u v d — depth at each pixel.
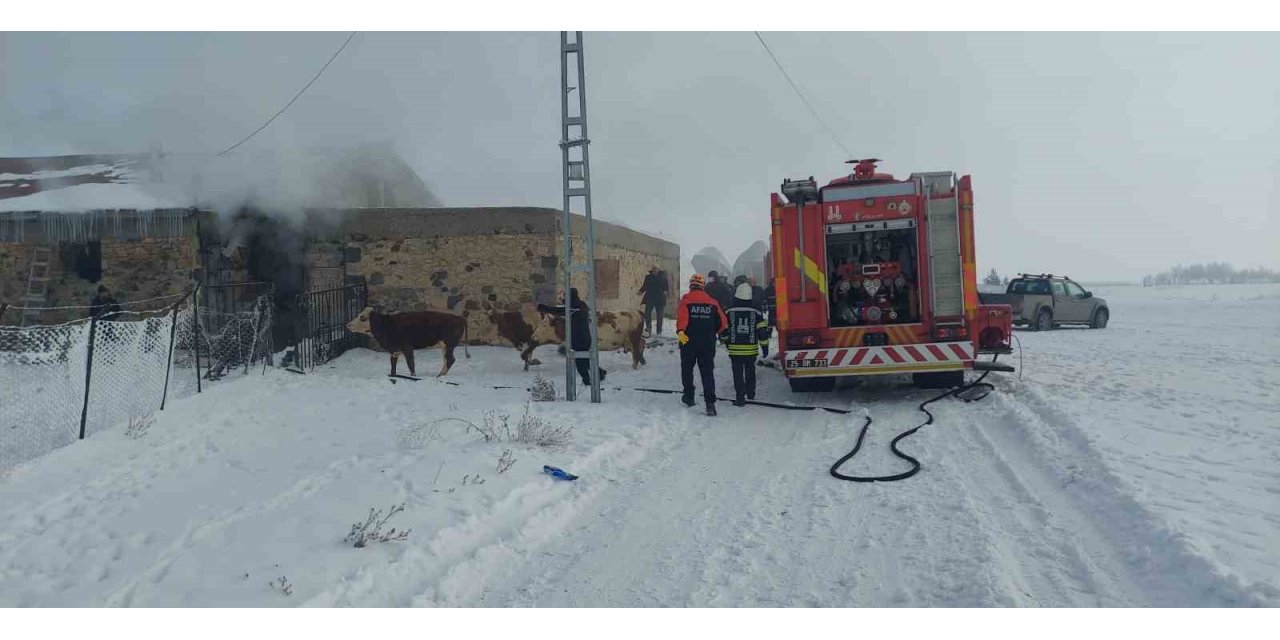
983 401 11.29
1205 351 17.44
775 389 13.74
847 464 7.94
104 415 10.55
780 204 11.84
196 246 17.27
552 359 16.72
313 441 9.37
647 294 21.16
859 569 5.09
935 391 12.54
